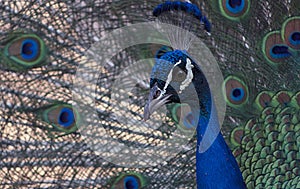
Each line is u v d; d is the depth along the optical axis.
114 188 5.33
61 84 5.38
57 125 5.32
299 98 5.16
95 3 5.42
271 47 5.48
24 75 5.32
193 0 5.48
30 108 5.28
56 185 5.25
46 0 5.38
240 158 4.94
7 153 5.20
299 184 4.68
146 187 5.36
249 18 5.55
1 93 5.26
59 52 5.38
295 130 4.93
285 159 4.81
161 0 5.45
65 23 5.39
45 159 5.25
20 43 5.32
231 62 5.43
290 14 5.57
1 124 5.21
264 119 5.07
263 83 5.39
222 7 5.51
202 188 4.45
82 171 5.30
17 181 5.19
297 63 5.44
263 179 4.78
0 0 5.34
